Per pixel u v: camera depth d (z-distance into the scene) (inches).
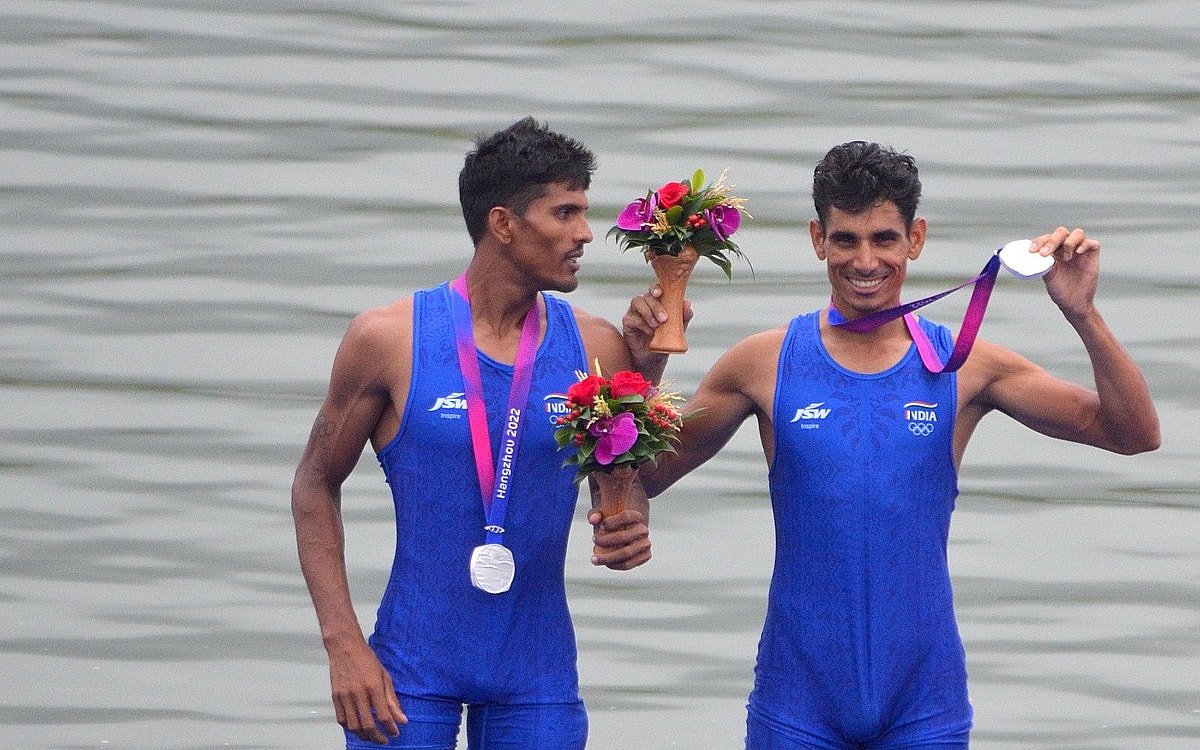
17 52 1844.2
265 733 1037.2
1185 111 1750.7
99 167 1670.8
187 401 1385.3
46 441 1342.3
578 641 1133.1
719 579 1197.1
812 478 722.8
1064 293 695.1
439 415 713.0
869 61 1829.5
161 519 1261.1
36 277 1530.5
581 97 1754.4
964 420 738.8
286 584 1194.0
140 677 1095.0
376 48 1852.9
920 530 722.2
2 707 1058.7
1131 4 1958.7
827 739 730.2
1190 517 1272.1
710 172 1624.0
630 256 1544.0
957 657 735.1
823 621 724.0
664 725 1043.3
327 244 1562.5
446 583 721.6
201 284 1519.4
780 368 732.7
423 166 1664.6
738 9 1934.1
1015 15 1932.8
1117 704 1074.1
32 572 1200.8
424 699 722.8
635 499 743.1
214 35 1881.2
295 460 1327.5
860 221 701.3
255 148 1694.1
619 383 683.4
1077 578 1202.6
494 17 1916.8
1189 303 1487.5
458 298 727.1
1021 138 1702.8
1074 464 1337.4
